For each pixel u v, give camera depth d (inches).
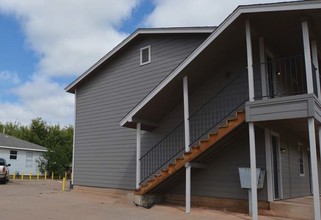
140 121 474.6
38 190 645.9
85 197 539.8
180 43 527.8
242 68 444.1
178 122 494.3
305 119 333.4
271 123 370.0
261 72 409.4
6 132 1736.0
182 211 401.4
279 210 370.6
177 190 471.2
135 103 564.7
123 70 595.2
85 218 349.7
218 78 464.8
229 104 447.2
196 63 409.4
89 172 610.9
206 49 392.5
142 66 568.1
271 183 387.2
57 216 356.5
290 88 492.1
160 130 512.4
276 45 427.2
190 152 399.5
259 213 382.9
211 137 384.8
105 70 624.1
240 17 358.6
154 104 454.6
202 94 476.1
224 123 442.9
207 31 493.4
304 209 353.4
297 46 422.9
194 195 450.3
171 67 529.7
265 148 398.0
